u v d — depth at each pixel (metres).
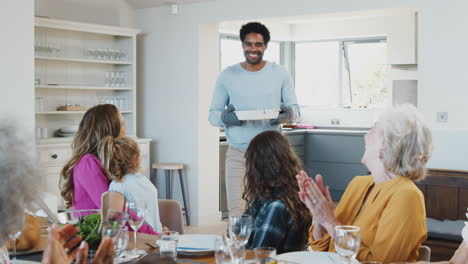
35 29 5.75
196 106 6.26
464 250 1.81
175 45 6.39
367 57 8.95
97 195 2.95
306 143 8.17
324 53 9.24
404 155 2.09
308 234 2.45
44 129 5.70
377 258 2.04
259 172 2.39
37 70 5.81
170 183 6.41
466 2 4.62
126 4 6.62
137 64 6.74
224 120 4.24
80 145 3.08
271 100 4.30
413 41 7.43
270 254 1.70
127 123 6.43
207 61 6.32
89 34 6.27
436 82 4.78
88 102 6.35
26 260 2.03
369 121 8.65
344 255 1.70
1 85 4.55
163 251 1.87
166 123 6.53
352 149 7.80
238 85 4.30
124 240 1.78
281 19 5.81
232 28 7.84
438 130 4.78
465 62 4.66
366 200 2.31
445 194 4.34
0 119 1.13
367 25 8.46
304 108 9.25
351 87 9.20
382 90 8.93
